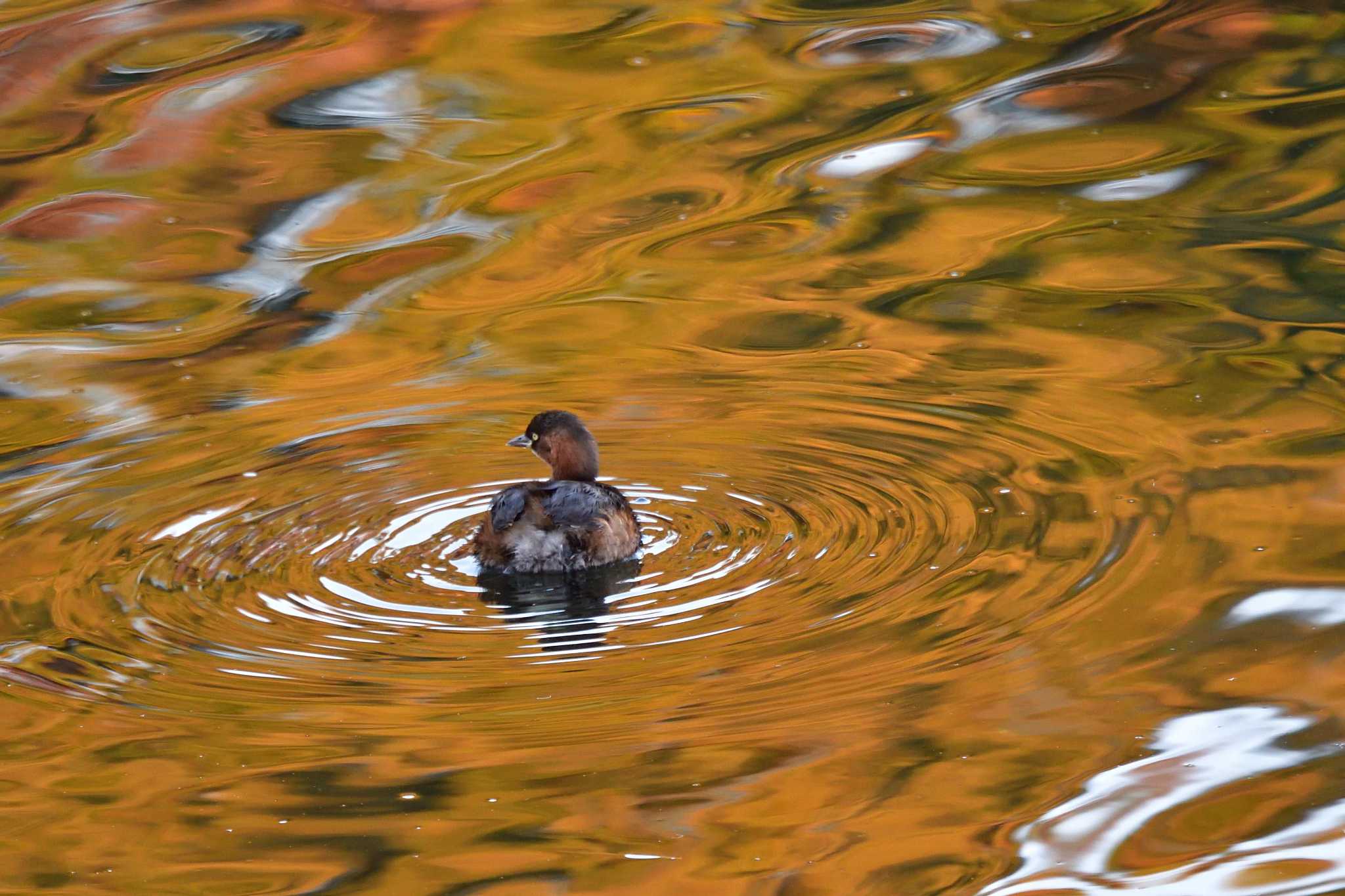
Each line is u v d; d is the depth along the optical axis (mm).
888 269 18438
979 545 12508
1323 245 18078
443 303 18375
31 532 13578
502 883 9117
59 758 10383
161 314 18391
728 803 9719
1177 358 15836
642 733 10430
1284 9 24031
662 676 11055
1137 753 10000
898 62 23609
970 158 20984
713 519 13305
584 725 10531
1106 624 11344
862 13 25250
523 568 12391
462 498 13922
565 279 18750
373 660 11391
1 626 12023
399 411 15758
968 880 8984
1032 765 9945
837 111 22375
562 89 23344
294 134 22297
